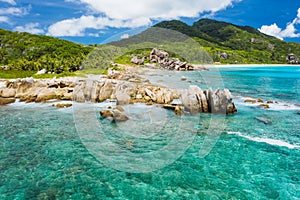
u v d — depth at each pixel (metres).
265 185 6.56
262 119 11.91
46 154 8.38
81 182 6.68
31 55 44.00
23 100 17.50
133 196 6.09
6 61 41.84
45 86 20.88
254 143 9.09
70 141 9.48
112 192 6.24
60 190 6.38
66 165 7.58
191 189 6.36
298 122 11.62
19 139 9.80
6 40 53.75
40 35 58.88
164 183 6.57
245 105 15.49
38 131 10.70
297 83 27.80
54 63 31.08
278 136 9.81
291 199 6.00
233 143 9.05
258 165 7.55
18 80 20.97
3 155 8.36
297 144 9.05
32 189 6.45
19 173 7.21
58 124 11.66
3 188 6.50
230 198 6.03
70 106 15.53
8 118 12.81
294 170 7.28
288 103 16.27
